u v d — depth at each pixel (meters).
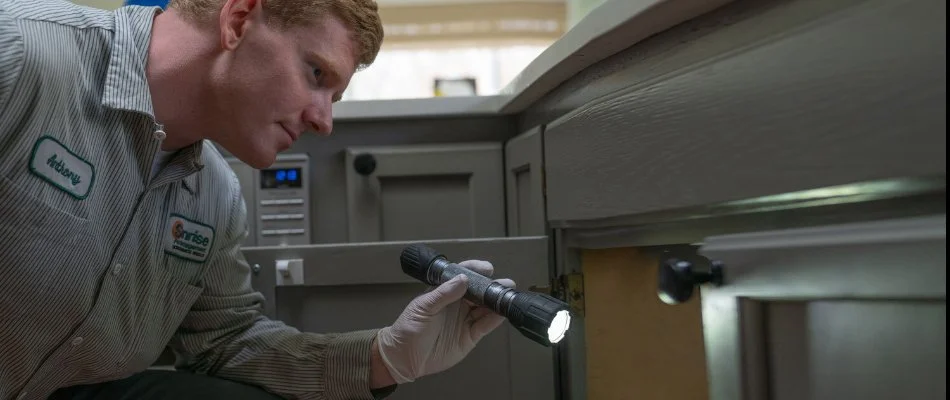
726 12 0.68
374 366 0.86
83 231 0.67
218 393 0.86
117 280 0.74
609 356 0.96
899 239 0.53
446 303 0.79
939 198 0.50
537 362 0.98
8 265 0.63
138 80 0.69
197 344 0.94
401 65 3.11
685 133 0.70
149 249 0.76
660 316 0.83
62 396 0.87
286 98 0.71
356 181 1.31
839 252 0.58
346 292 1.00
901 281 0.53
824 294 0.60
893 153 0.49
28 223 0.63
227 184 0.94
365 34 0.76
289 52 0.70
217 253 0.91
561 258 1.07
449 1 2.97
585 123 0.90
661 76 0.75
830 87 0.54
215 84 0.70
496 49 3.08
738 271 0.70
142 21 0.72
